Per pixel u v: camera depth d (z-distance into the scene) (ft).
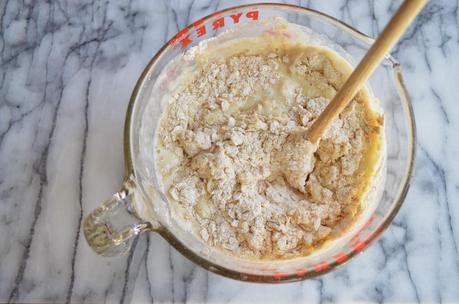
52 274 1.48
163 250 1.49
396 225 1.53
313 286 1.47
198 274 1.48
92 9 1.71
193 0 1.72
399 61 1.66
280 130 1.43
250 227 1.37
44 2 1.72
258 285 1.47
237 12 1.46
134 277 1.47
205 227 1.39
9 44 1.68
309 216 1.38
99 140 1.59
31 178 1.55
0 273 1.48
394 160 1.42
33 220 1.52
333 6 1.72
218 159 1.38
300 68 1.53
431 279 1.48
